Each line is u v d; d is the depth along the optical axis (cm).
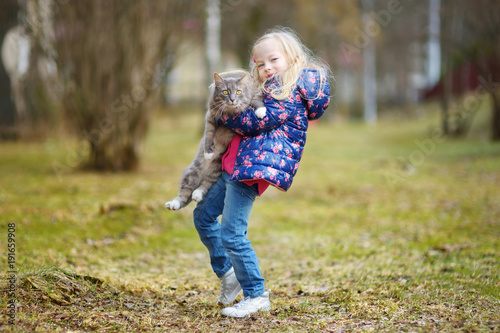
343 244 655
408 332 335
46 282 409
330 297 425
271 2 2447
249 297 383
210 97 385
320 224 786
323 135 2383
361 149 1844
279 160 369
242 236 378
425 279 468
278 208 901
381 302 401
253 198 382
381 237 688
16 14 1395
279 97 368
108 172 1155
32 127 1680
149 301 418
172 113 2762
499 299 399
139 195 914
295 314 385
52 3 1091
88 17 1094
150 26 1115
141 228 707
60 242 602
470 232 677
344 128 2848
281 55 384
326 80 387
